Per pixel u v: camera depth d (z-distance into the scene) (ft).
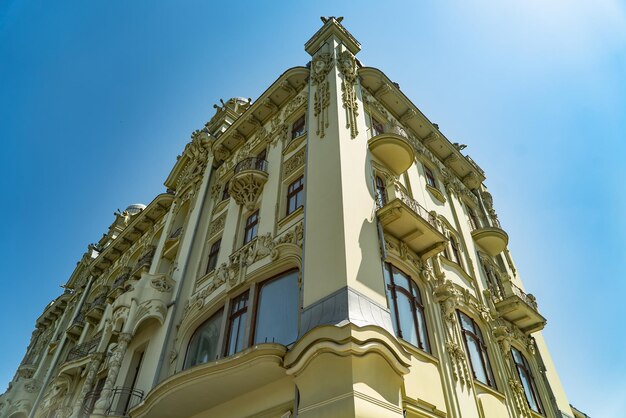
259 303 37.88
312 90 48.65
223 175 62.23
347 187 34.30
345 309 25.71
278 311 35.27
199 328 44.68
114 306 52.39
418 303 36.55
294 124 53.57
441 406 30.14
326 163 37.60
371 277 29.81
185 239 58.80
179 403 32.63
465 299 43.42
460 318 41.42
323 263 30.35
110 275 88.69
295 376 25.25
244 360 27.78
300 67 55.36
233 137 64.44
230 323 39.45
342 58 50.11
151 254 66.95
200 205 60.75
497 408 36.14
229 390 30.83
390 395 23.95
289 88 57.00
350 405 21.48
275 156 51.47
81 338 76.18
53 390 67.05
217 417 32.45
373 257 31.58
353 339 23.30
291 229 38.81
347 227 30.94
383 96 56.54
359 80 52.70
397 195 37.86
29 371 86.38
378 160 43.96
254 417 29.17
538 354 52.65
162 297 49.98
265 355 27.07
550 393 48.55
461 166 68.03
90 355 55.11
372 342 23.98
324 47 53.72
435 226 40.19
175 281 52.39
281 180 46.83
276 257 37.99
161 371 42.42
